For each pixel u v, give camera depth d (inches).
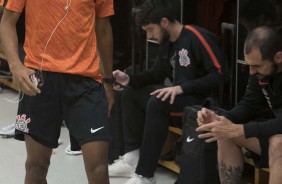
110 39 148.6
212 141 155.3
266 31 147.5
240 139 150.9
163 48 190.1
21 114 143.3
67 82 138.9
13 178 198.8
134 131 193.8
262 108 160.1
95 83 141.4
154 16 181.6
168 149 202.1
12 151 223.9
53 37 137.3
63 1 135.9
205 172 163.9
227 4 197.2
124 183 189.3
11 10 137.9
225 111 163.2
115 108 196.5
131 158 195.2
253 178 186.4
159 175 198.1
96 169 138.5
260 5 170.7
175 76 184.1
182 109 178.9
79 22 137.4
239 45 178.1
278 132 144.9
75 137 140.6
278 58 146.6
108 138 139.5
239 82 180.4
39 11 137.3
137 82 189.9
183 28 183.3
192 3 200.7
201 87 176.9
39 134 142.0
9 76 289.1
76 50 138.7
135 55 209.2
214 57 177.3
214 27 200.7
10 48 137.4
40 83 138.7
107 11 144.9
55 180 197.0
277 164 142.2
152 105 178.5
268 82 150.9
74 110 139.6
